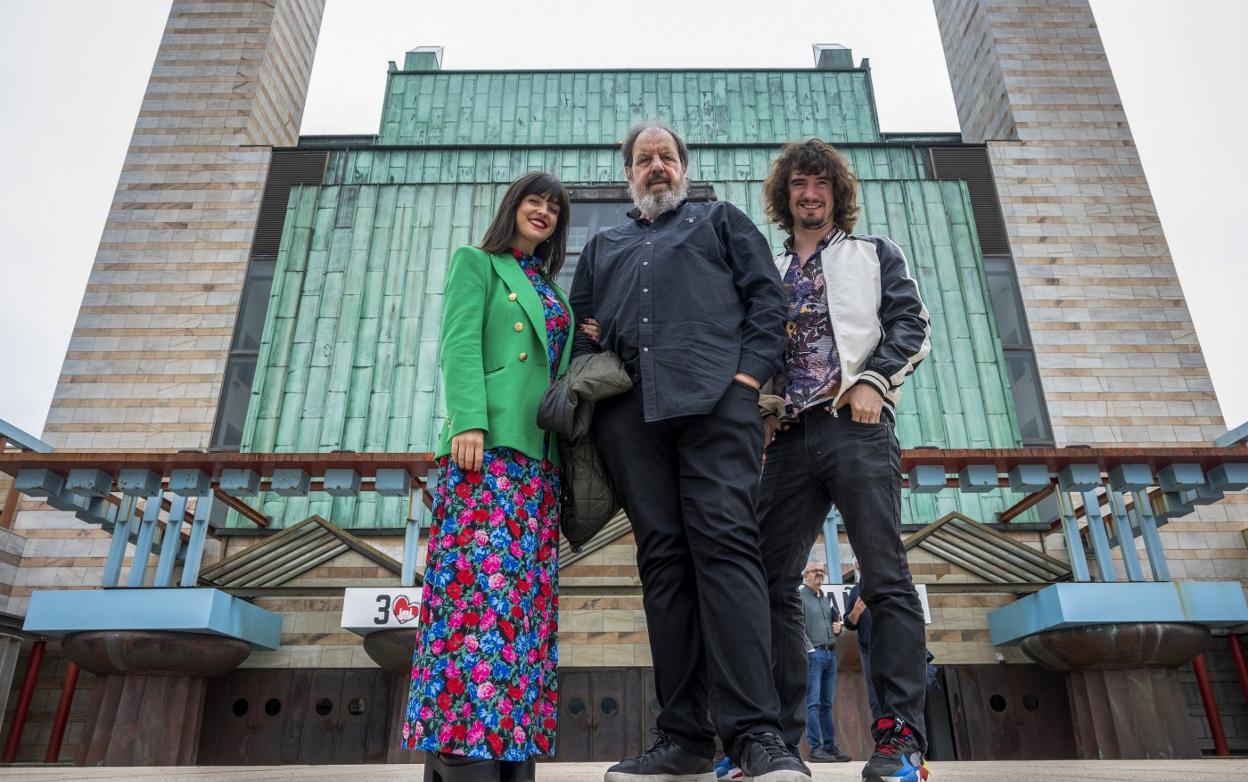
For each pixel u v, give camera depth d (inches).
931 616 477.1
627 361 104.8
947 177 642.2
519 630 88.0
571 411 95.9
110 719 402.0
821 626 343.6
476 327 100.2
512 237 110.0
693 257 106.4
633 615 468.8
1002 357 568.4
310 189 625.6
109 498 426.0
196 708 425.7
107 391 551.2
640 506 100.2
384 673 465.1
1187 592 398.9
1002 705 459.8
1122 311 590.2
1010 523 509.7
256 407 540.7
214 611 400.8
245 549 432.1
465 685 83.7
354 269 592.4
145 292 582.9
